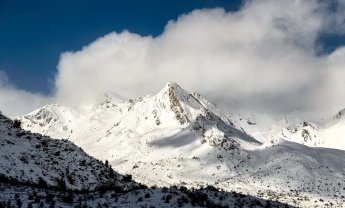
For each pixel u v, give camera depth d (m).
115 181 157.75
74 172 147.38
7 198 75.94
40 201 75.12
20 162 136.25
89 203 76.56
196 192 87.62
